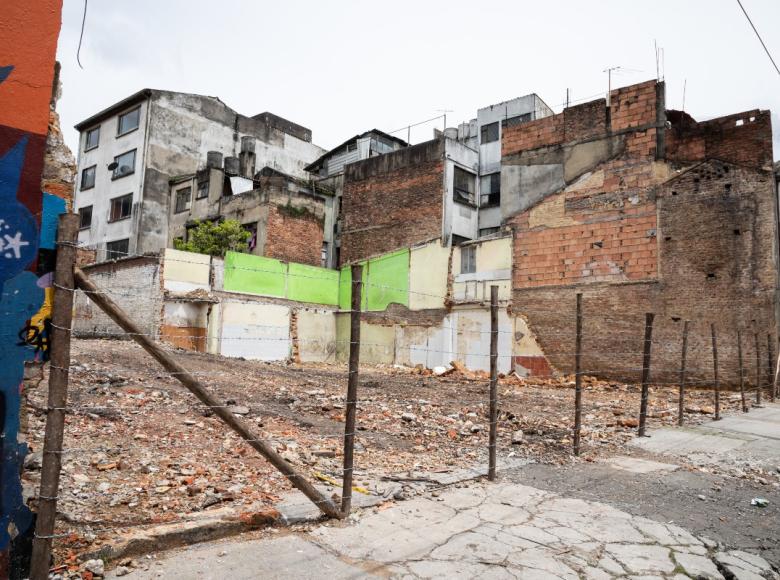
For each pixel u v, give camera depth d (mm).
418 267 21766
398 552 3553
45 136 2904
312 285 23641
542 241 18641
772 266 14492
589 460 6465
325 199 29500
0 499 2725
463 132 30938
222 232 23828
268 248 24594
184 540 3484
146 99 29406
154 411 7465
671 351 15836
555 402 11531
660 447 7375
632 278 16750
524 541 3850
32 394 7555
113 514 3787
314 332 23484
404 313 21938
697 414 10492
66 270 2840
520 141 19672
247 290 21234
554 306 18094
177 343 19141
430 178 24094
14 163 2795
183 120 30516
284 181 26734
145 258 19500
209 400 3555
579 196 18094
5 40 2791
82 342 15938
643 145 17016
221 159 29344
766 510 4938
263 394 10281
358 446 6730
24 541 2865
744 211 15109
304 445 6426
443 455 6504
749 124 15328
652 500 5039
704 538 4129
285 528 3879
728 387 14859
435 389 12695
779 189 15102
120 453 5332
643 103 17156
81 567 2971
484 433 7805
